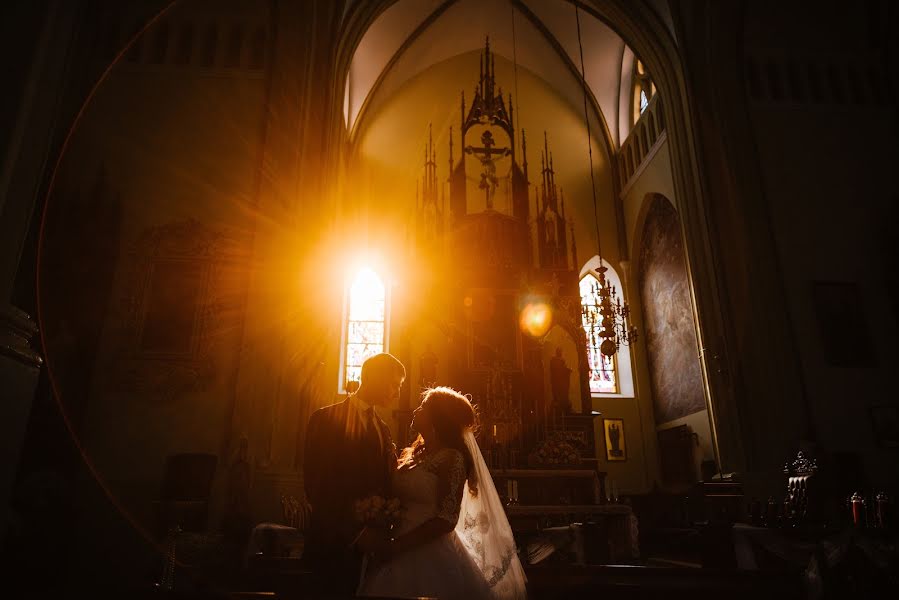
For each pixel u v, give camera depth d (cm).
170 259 1094
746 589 422
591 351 1891
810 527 698
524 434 1537
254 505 943
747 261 1336
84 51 1191
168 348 1040
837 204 1416
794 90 1516
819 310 1327
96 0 1221
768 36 1541
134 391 1011
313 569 276
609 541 978
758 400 1250
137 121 1179
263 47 1260
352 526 277
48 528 835
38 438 944
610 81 2028
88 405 991
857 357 1298
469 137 2066
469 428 324
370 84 1945
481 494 322
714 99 1468
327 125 1239
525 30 1994
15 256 289
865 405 1261
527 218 1795
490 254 1728
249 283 1082
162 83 1212
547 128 2106
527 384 1612
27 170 299
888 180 1447
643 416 1825
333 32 1320
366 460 288
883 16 1532
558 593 414
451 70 2116
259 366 1038
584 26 1888
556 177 2061
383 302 1856
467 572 280
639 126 1906
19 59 301
